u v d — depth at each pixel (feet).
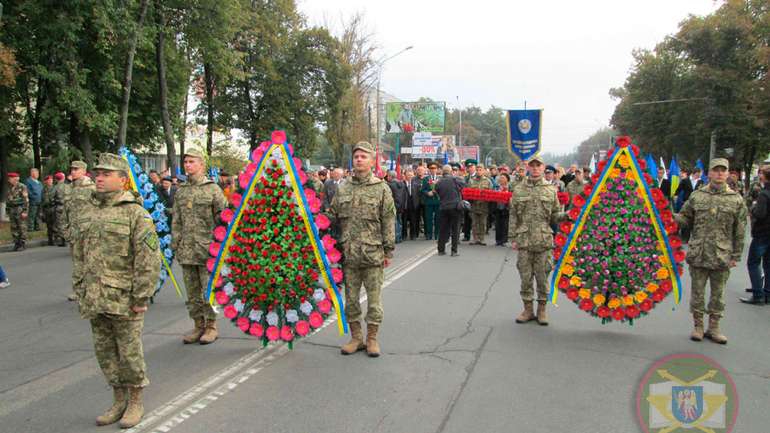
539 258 21.53
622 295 20.70
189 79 84.89
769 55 99.55
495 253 41.14
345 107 110.73
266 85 95.81
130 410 13.15
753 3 119.03
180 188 19.26
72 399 14.58
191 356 17.85
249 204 17.83
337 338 19.85
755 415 13.56
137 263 12.74
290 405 14.05
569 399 14.40
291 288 17.58
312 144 108.17
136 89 69.00
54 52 53.21
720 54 123.44
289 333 17.85
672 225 20.53
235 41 88.99
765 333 20.83
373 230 17.75
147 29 58.49
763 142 115.85
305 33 100.99
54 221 47.21
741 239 19.17
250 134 100.68
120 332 12.80
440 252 40.40
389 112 135.03
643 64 159.74
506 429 12.74
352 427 12.85
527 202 21.57
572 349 18.53
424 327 21.03
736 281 31.83
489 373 16.25
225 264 18.02
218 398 14.52
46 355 18.19
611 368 16.71
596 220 21.03
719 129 120.98
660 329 21.24
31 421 13.28
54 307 24.89
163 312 23.66
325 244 17.85
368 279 17.93
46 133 67.05
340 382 15.58
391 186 46.42
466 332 20.43
